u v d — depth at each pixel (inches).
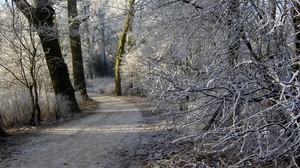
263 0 208.4
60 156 371.6
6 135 495.8
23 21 634.8
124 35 1331.2
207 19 242.7
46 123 623.8
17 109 618.5
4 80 722.2
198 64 269.6
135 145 421.7
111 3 305.4
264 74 197.9
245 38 225.0
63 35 800.9
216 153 277.0
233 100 183.9
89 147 415.8
